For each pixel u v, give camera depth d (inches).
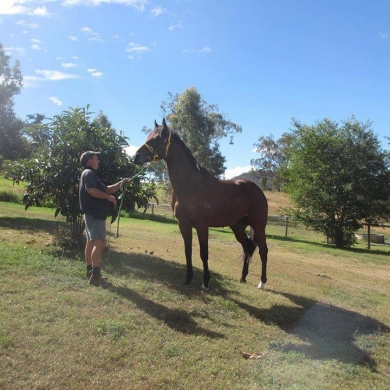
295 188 965.2
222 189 264.7
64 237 332.2
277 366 167.0
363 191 889.5
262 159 2913.4
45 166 301.4
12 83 644.7
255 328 206.7
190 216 253.4
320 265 506.3
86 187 216.1
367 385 162.7
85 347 154.4
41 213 657.0
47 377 133.2
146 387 136.2
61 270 241.6
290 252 655.1
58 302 191.3
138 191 328.8
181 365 154.1
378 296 336.8
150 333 175.8
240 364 161.6
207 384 144.0
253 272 360.8
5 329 157.8
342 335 218.1
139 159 241.9
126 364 148.6
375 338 221.0
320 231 936.3
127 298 213.0
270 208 1791.3
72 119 312.7
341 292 326.3
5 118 633.0
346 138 895.7
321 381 158.9
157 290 236.8
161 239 522.6
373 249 940.6
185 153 250.7
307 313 246.8
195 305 223.0
